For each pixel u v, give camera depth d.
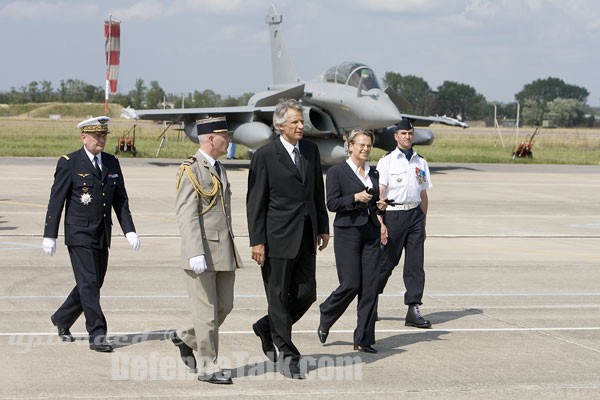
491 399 6.98
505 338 9.27
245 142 36.38
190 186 7.30
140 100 186.75
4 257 14.02
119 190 8.77
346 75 35.47
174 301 10.78
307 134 36.09
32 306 10.29
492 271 13.84
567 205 24.94
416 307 9.80
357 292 8.47
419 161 9.91
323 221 7.95
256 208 7.65
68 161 8.48
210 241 7.35
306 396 7.00
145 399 6.82
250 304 10.79
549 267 14.33
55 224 8.42
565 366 8.07
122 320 9.70
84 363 7.86
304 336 9.26
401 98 37.50
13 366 7.67
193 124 38.97
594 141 85.38
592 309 10.98
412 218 9.82
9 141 57.31
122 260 13.98
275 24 44.34
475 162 46.41
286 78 43.97
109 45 43.19
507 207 24.03
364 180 8.57
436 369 7.92
